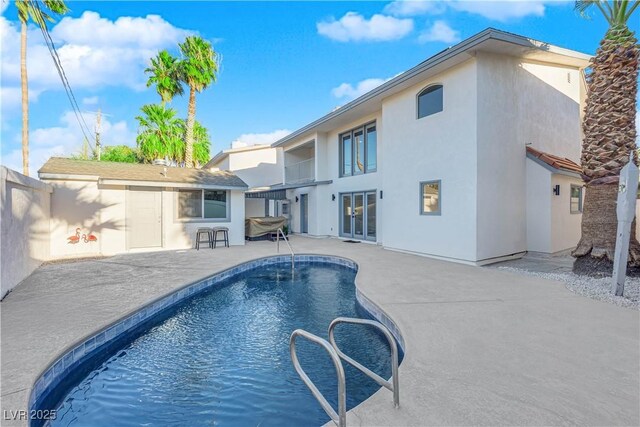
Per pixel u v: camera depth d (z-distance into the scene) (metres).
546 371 2.92
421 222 9.95
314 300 6.80
